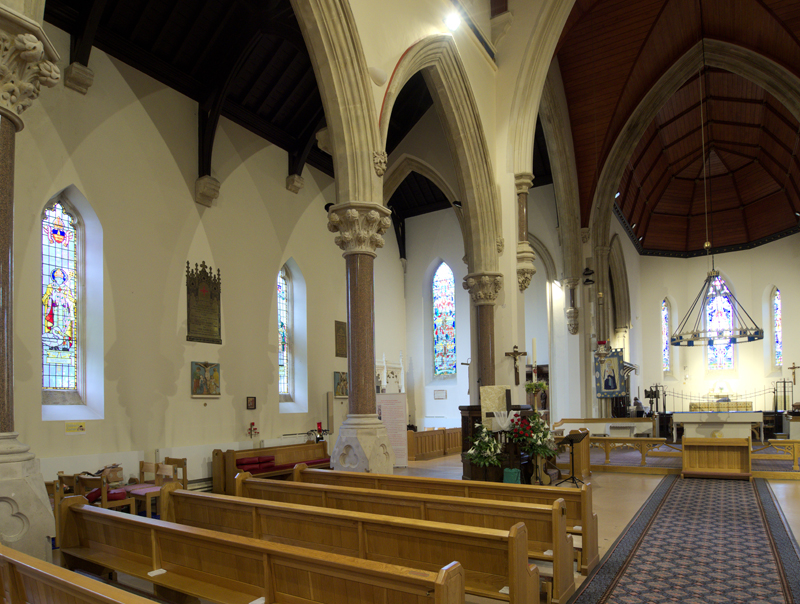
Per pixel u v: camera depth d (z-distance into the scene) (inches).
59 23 387.2
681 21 666.8
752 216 1104.2
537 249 820.6
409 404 839.1
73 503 213.2
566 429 686.5
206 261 491.5
